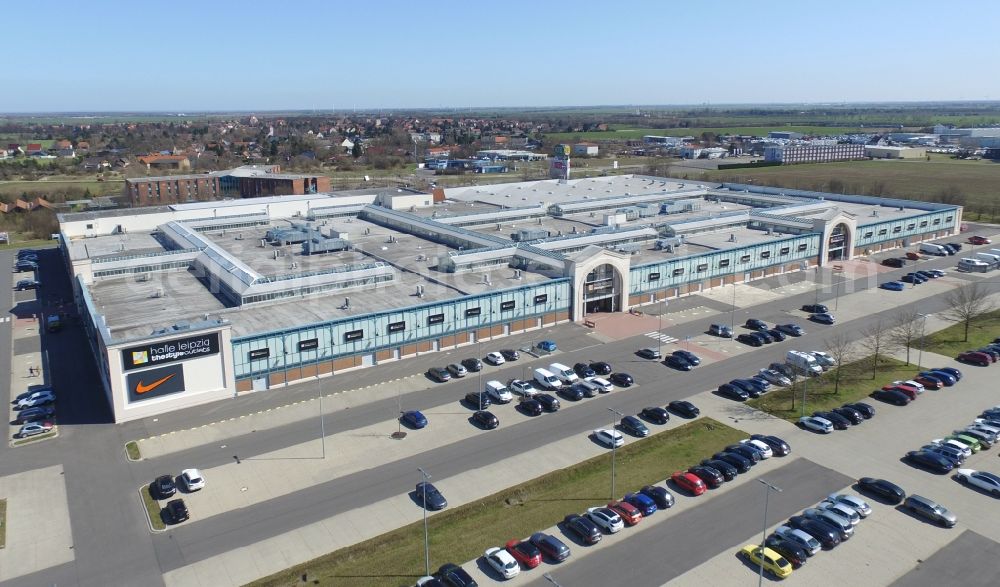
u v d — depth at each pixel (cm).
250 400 7625
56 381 8238
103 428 7006
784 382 7944
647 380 8175
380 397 7694
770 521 5456
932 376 7956
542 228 13750
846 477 6059
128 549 5172
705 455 6475
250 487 5975
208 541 5266
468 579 4691
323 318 8369
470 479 6081
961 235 15862
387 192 16062
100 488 5962
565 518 5466
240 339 7606
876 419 7112
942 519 5362
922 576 4819
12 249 15950
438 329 8969
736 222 14088
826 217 13138
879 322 10062
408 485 5991
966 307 9950
